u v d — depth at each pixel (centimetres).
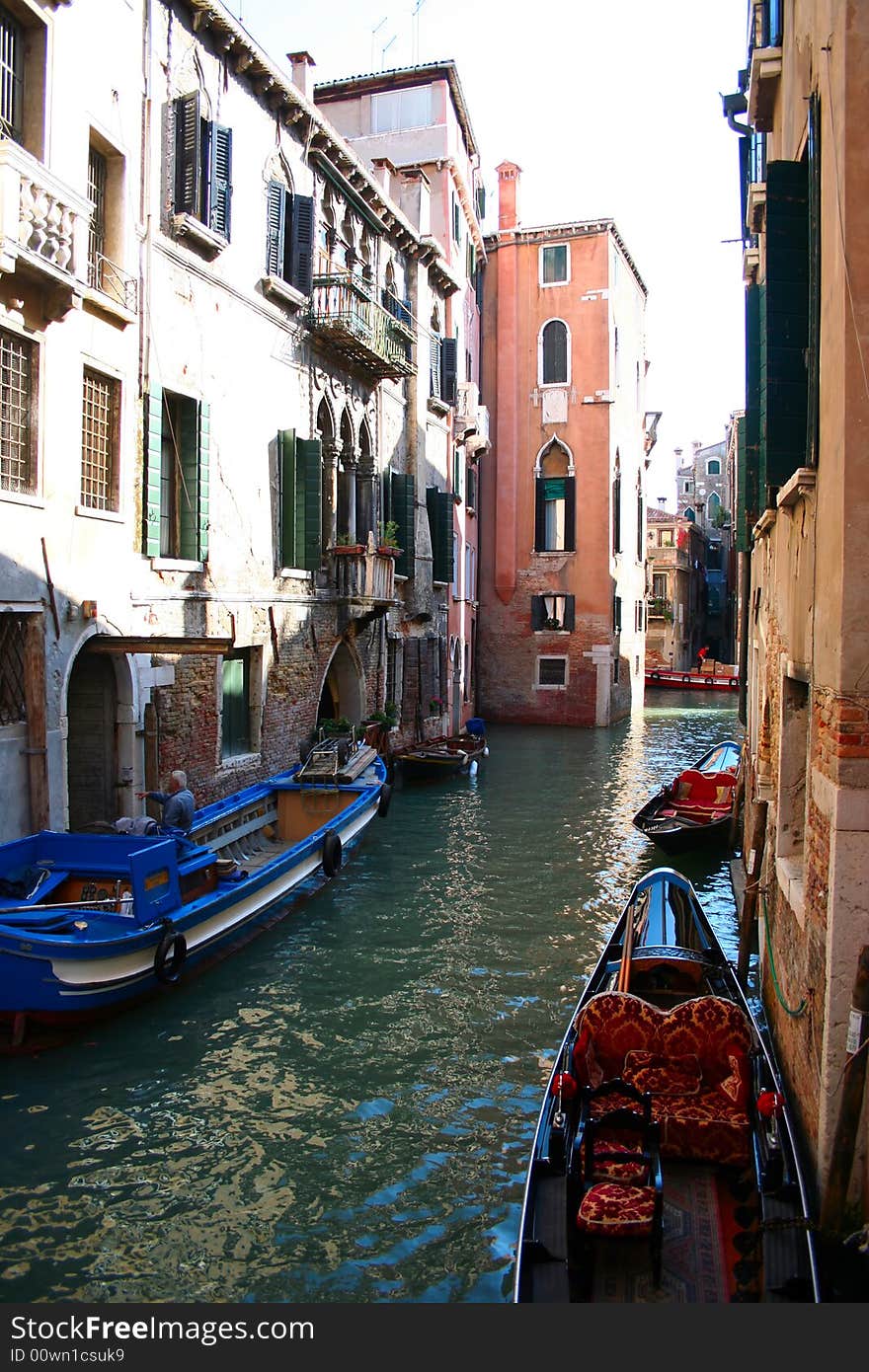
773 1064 679
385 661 1992
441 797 1862
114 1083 723
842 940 487
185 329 1227
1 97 875
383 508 1980
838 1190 467
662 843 1345
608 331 2952
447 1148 650
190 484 1244
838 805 485
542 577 3027
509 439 3017
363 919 1112
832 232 503
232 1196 593
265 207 1450
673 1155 524
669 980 734
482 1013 860
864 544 475
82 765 1098
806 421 621
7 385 891
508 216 3022
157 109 1158
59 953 719
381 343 1753
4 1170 612
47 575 931
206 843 1130
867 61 472
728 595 6088
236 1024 830
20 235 830
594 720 3005
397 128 2455
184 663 1216
